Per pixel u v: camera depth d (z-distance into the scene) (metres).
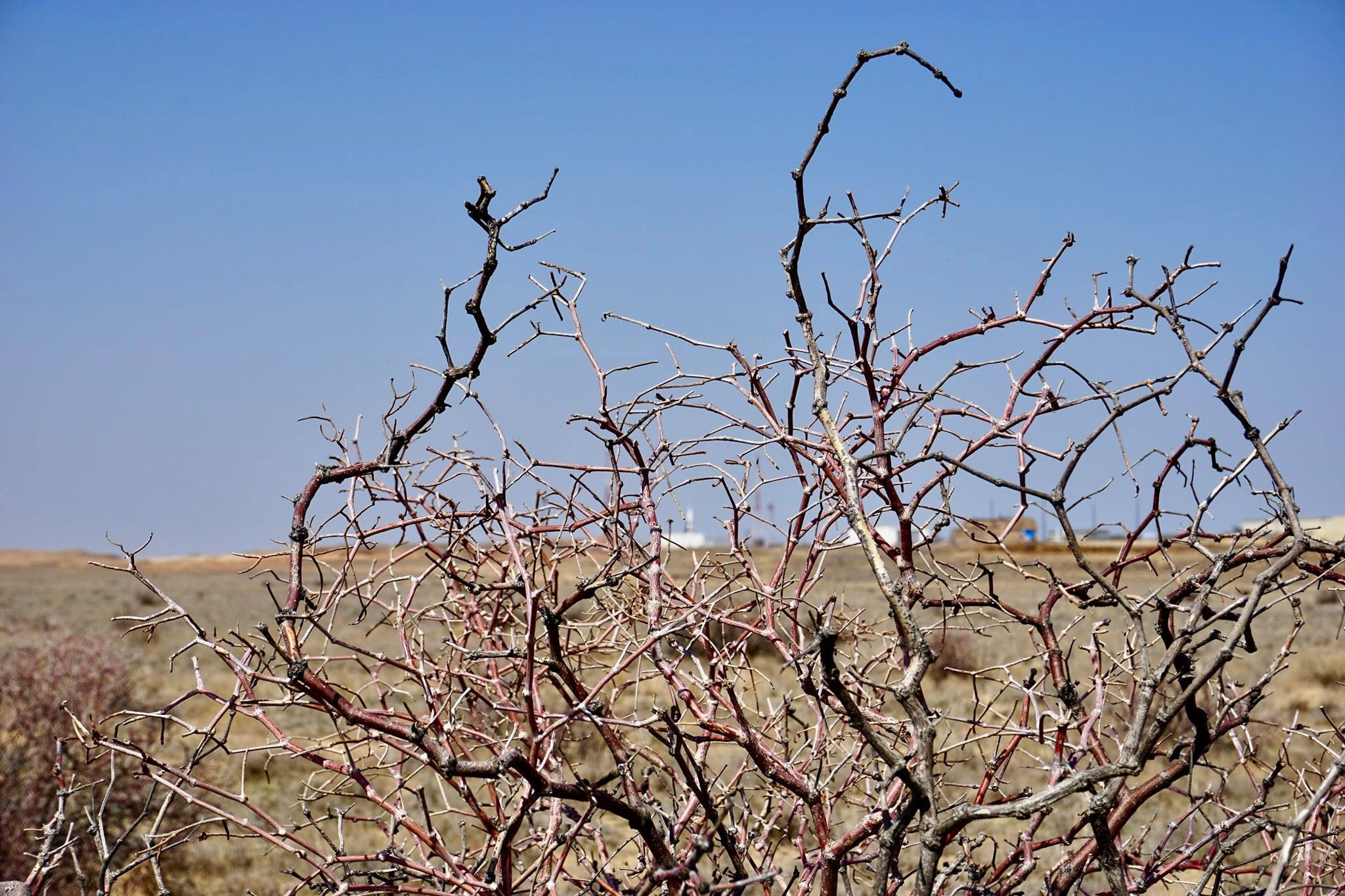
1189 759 2.80
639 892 2.94
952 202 2.80
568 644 3.29
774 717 3.30
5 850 8.49
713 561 3.15
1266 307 2.42
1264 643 17.33
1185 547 2.93
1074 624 2.93
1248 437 2.46
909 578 2.98
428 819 2.75
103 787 9.03
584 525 3.04
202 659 20.70
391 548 2.95
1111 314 2.88
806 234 2.62
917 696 2.32
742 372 3.08
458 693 3.07
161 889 2.59
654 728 2.97
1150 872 3.15
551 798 2.72
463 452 2.95
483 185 2.62
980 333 2.99
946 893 3.31
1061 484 2.51
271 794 10.45
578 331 3.08
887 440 2.99
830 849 2.80
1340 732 3.10
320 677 2.84
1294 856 3.16
